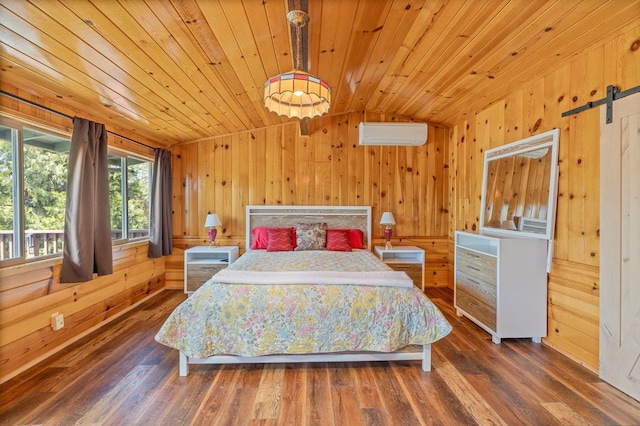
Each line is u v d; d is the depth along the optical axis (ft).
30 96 7.63
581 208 7.68
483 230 11.59
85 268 8.61
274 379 6.99
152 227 12.98
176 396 6.34
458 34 7.55
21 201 7.48
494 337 8.89
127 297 11.60
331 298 7.25
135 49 6.53
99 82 7.63
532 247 8.70
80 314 9.17
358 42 8.16
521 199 9.68
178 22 5.95
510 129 10.51
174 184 14.52
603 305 6.93
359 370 7.38
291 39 6.79
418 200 14.88
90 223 8.80
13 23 5.26
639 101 6.22
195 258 14.35
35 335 7.63
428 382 6.89
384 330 7.20
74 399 6.21
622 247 6.53
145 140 12.85
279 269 9.32
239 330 7.09
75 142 8.52
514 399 6.26
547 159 8.66
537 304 8.77
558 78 8.44
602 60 7.13
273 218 14.52
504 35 7.30
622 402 6.16
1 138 7.16
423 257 13.67
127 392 6.46
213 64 7.77
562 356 8.08
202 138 14.28
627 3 5.89
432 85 10.78
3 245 7.16
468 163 13.29
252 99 10.66
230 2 5.70
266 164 14.55
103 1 5.04
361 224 14.61
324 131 14.61
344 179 14.67
